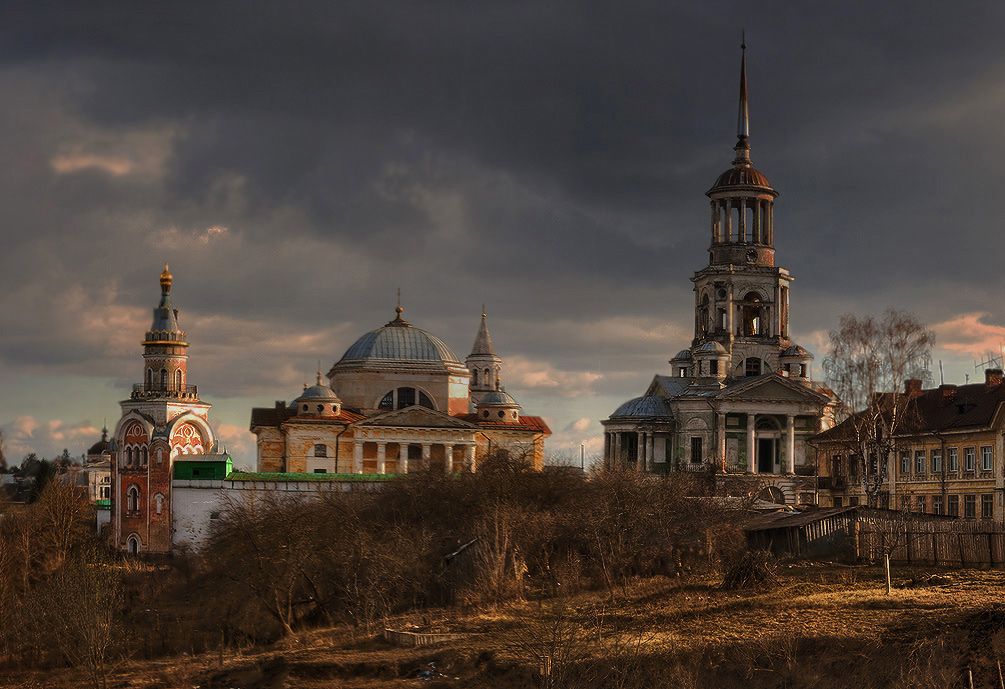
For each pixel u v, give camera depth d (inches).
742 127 6811.0
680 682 2288.4
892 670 2267.5
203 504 5137.8
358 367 6097.4
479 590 3189.0
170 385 6619.1
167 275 6761.8
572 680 2367.1
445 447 5861.2
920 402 4808.1
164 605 3722.9
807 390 6122.1
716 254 6702.8
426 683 2524.6
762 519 3897.6
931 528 3174.2
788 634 2426.2
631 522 3659.0
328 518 3949.3
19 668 3095.5
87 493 7549.2
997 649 2277.3
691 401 6245.1
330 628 3179.1
